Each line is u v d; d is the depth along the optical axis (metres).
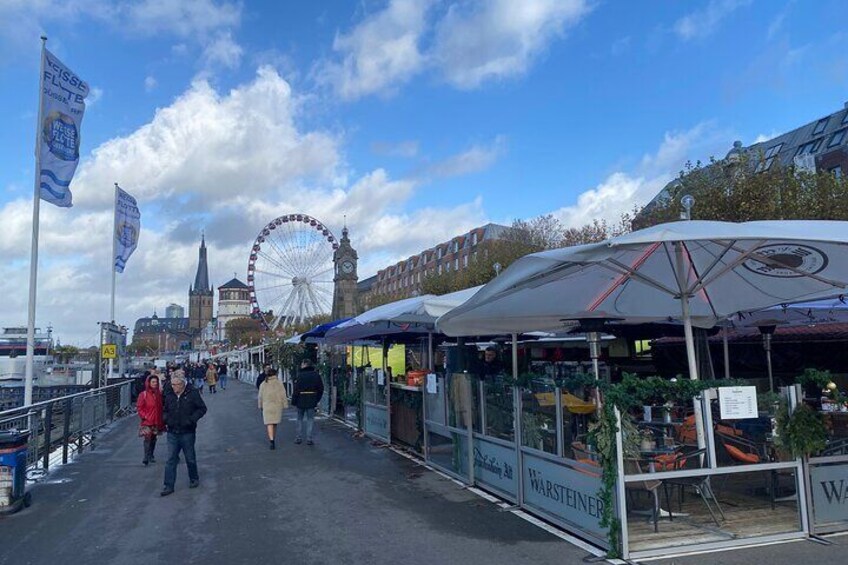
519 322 9.38
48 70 15.48
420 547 6.59
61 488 10.12
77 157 16.14
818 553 5.95
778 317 11.50
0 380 45.84
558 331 11.70
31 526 7.82
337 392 20.95
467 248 89.00
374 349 25.31
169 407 9.70
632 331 12.12
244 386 48.78
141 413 12.45
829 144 52.94
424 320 11.84
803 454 6.53
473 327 9.34
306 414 14.38
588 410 6.69
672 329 12.03
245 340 96.62
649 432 6.70
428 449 11.46
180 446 9.83
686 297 7.32
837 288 8.33
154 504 8.88
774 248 6.86
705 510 7.16
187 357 98.44
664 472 6.20
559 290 8.56
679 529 6.56
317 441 14.96
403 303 11.70
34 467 11.21
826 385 6.66
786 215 20.55
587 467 6.56
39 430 11.53
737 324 11.70
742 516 6.93
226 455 13.18
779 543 6.27
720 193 21.78
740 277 8.30
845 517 6.64
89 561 6.42
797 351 15.30
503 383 8.47
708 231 5.82
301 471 11.08
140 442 15.81
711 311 9.45
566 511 7.00
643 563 5.82
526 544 6.56
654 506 6.57
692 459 6.84
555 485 7.23
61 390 38.34
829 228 6.05
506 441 8.40
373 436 15.23
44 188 15.45
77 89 16.22
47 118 15.48
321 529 7.36
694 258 7.78
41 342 72.50
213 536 7.20
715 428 6.66
